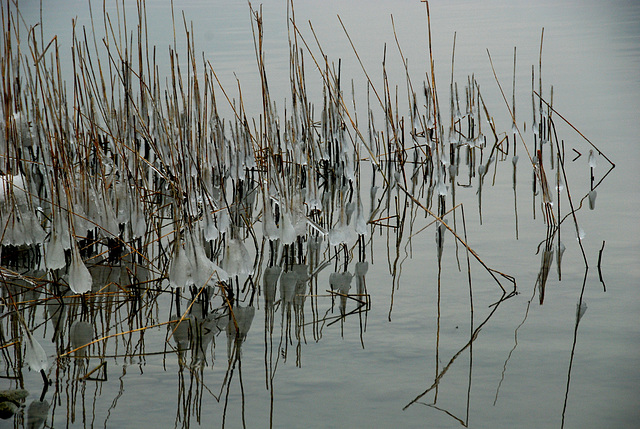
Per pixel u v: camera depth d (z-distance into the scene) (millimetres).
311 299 5262
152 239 6566
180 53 15180
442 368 4172
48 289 5484
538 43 16219
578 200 7055
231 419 3727
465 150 9266
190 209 5230
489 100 11273
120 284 5613
